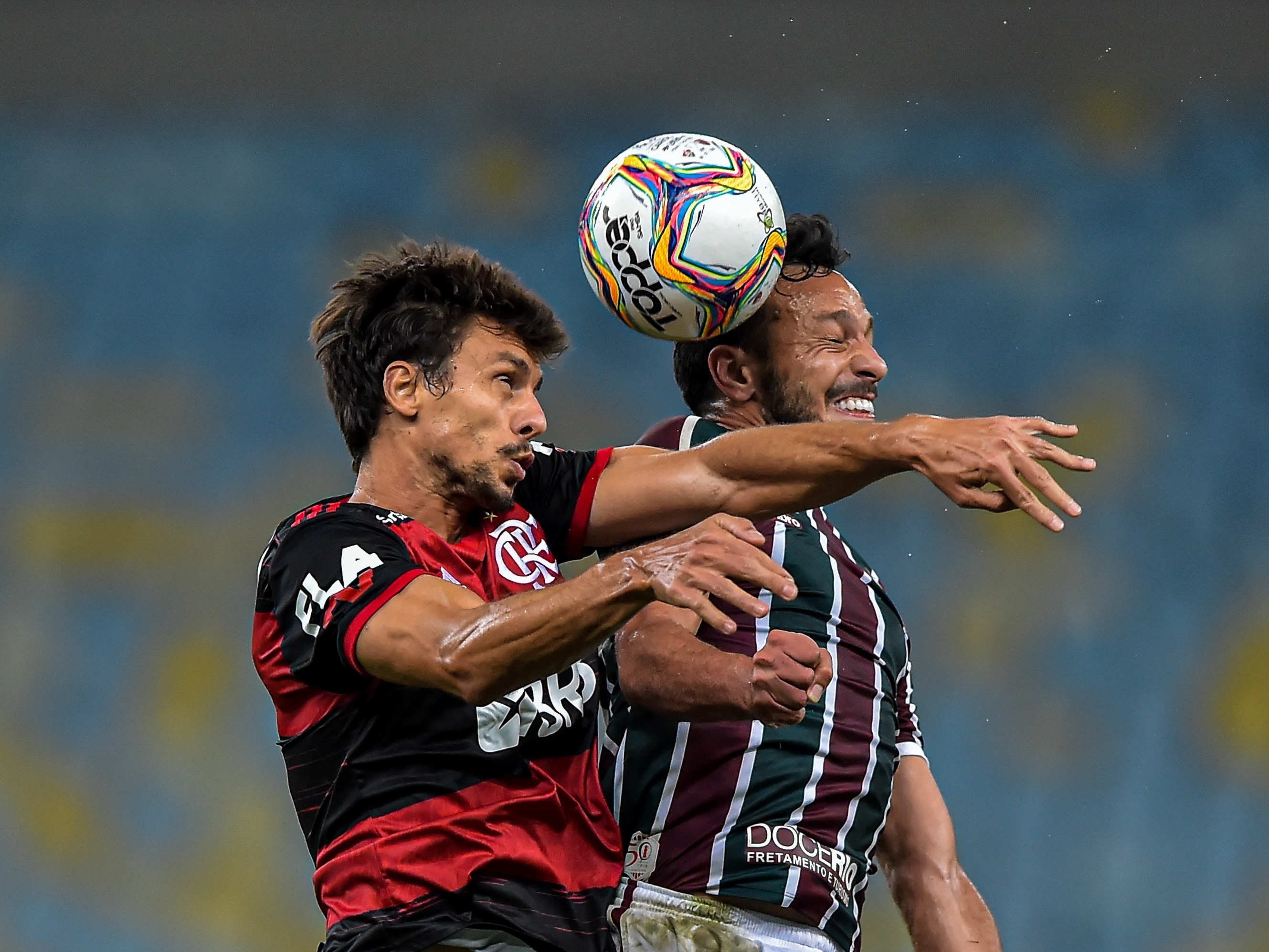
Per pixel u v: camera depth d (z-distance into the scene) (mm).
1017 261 45250
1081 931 33156
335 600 9648
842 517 39750
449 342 10391
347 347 10602
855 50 47312
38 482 42938
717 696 10422
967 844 34188
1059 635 37531
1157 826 34094
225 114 50438
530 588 10656
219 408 44625
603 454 11492
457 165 48875
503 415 10422
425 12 47875
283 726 10422
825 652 10180
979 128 47281
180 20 48906
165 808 36062
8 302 47375
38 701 38594
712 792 11406
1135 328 43625
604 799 10797
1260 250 44500
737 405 12859
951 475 9461
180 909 34219
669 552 8766
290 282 47375
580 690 10445
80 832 35719
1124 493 40438
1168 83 46781
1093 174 46500
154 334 46469
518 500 11219
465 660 8969
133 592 40562
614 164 11461
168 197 49312
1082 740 35719
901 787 13578
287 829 35656
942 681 36875
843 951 11688
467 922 9719
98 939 33875
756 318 12695
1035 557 38969
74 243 48844
